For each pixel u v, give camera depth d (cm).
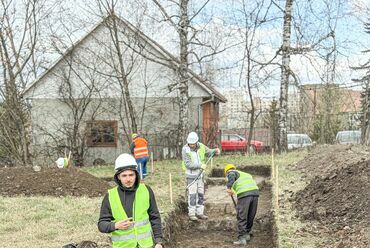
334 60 2306
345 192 901
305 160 1609
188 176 1080
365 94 2689
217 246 933
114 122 2767
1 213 968
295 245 689
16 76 2280
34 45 2309
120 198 496
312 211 862
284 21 2281
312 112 3034
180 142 2277
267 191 1405
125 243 491
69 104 2722
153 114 2775
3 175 1314
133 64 2588
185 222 1070
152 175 1576
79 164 2627
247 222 949
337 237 709
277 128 2388
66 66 2725
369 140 2523
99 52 2700
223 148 3019
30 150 2522
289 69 2277
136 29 2380
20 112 2283
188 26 2202
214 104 3017
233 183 945
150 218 510
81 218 923
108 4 2358
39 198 1146
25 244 745
